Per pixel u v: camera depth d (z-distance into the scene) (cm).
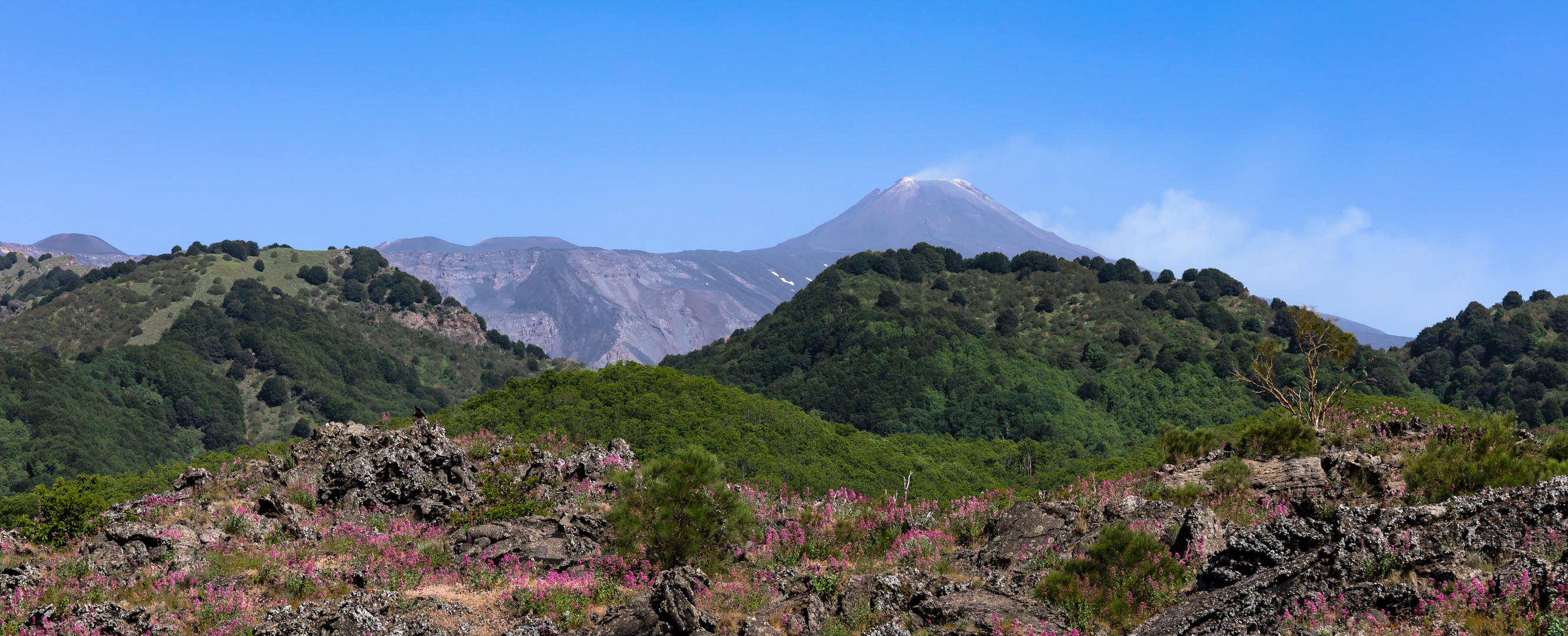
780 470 5922
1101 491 2045
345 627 1380
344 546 2097
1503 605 1027
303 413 18875
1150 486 2053
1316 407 2553
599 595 1627
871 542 1956
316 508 2444
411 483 2539
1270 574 1218
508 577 1788
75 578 1764
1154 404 13575
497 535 2066
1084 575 1390
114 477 6244
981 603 1344
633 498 1928
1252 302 17988
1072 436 12550
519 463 2986
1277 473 1938
